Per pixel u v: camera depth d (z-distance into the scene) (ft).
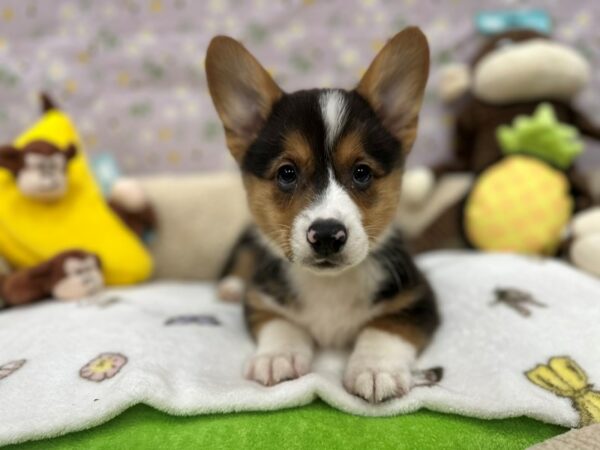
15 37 1.62
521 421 0.70
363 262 0.94
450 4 1.58
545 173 1.32
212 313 1.10
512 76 1.36
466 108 1.52
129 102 1.65
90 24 1.61
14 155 1.16
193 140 1.67
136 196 1.41
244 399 0.70
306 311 0.96
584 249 1.15
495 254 1.21
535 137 1.34
